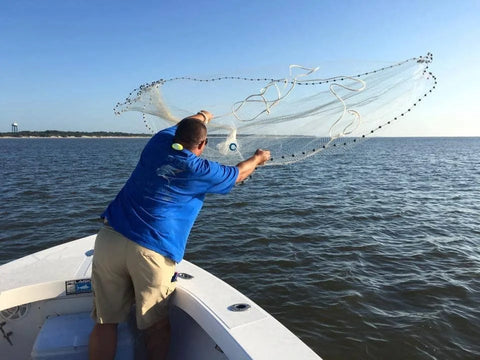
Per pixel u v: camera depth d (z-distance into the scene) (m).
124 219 2.33
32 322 2.87
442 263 8.33
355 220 11.94
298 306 6.52
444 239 10.06
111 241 2.33
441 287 7.12
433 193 17.64
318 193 16.89
